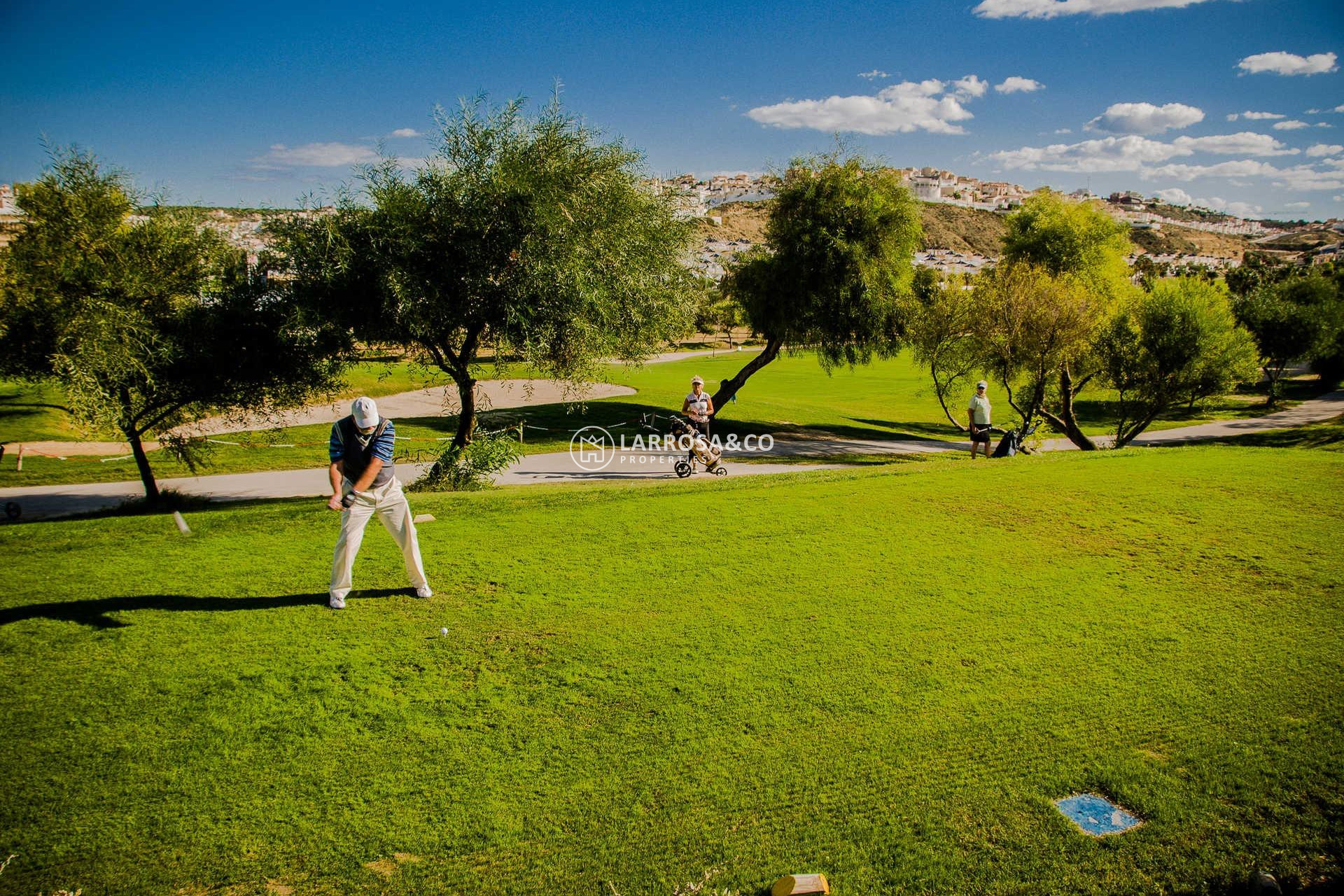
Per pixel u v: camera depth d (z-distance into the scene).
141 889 3.70
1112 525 9.12
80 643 5.89
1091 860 3.94
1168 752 4.81
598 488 11.25
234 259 15.73
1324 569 7.71
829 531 8.93
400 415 28.39
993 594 7.16
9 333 13.84
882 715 5.19
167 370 14.97
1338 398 52.38
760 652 6.02
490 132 14.18
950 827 4.17
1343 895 3.69
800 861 3.94
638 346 18.45
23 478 19.41
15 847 3.91
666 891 3.76
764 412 34.56
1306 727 5.07
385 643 6.05
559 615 6.61
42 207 14.25
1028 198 32.06
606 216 15.09
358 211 14.16
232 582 7.13
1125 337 27.19
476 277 14.24
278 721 5.01
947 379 29.41
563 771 4.60
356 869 3.85
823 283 27.77
